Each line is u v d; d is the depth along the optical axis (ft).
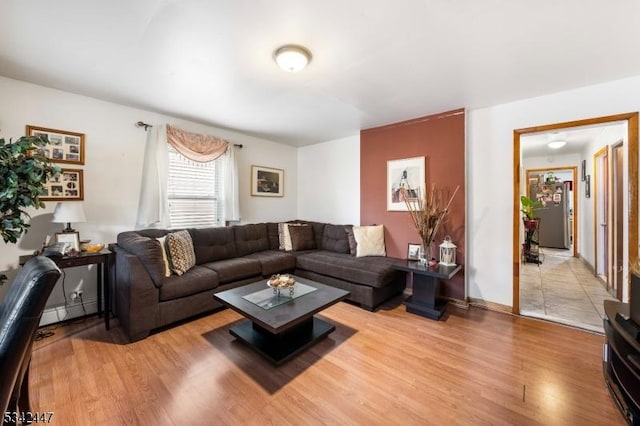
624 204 9.62
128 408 5.00
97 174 9.33
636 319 5.03
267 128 12.94
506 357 6.73
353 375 6.03
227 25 5.48
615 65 6.97
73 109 8.83
